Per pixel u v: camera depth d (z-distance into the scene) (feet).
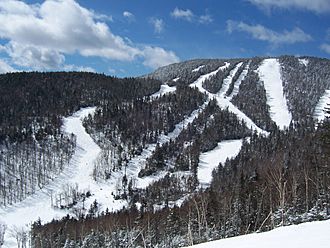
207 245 61.67
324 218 156.87
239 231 200.85
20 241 476.95
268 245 52.11
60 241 353.72
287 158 352.28
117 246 254.68
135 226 275.59
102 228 330.13
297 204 179.11
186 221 231.50
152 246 229.66
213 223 210.79
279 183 164.04
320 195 176.24
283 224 142.92
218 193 284.82
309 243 48.88
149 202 552.82
